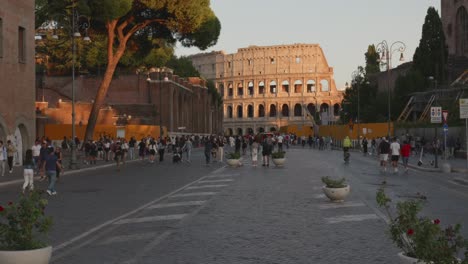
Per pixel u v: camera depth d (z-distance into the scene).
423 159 46.31
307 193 20.00
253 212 15.12
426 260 6.71
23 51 38.19
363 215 14.51
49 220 8.18
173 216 14.47
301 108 167.00
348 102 96.50
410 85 78.81
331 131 93.31
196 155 57.66
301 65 165.88
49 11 45.09
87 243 10.97
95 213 15.23
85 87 80.25
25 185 21.61
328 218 14.00
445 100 64.56
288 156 54.59
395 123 69.38
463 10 91.00
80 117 68.25
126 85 80.75
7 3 35.38
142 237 11.54
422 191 21.16
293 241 11.01
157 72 80.81
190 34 48.53
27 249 7.87
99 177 29.06
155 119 79.25
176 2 44.50
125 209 16.02
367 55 113.31
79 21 46.62
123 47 47.09
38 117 62.88
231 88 178.50
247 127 170.00
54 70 80.62
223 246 10.53
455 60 82.94
